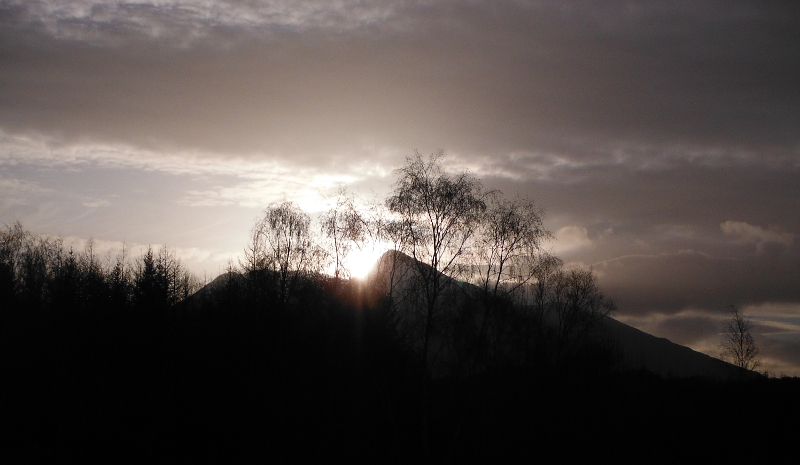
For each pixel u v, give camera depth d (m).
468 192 46.62
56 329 54.34
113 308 56.44
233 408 49.97
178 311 61.19
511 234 47.16
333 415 50.25
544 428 62.44
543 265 49.97
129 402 50.16
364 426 49.66
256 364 51.84
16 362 51.28
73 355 52.38
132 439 47.69
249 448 47.94
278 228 69.31
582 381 74.19
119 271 64.94
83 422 48.50
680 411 76.00
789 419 72.44
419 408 48.59
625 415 74.69
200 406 50.06
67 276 63.22
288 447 48.44
